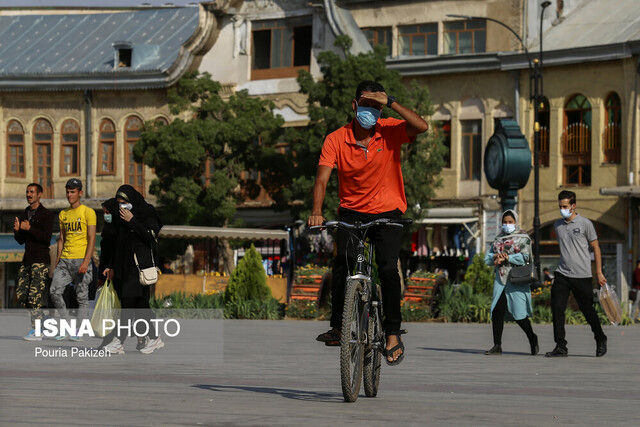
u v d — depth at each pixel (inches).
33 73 4355.3
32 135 4424.2
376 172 717.9
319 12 3976.4
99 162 4330.7
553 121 3631.9
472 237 3732.8
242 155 3622.0
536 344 1342.3
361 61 3312.0
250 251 2650.1
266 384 809.5
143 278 1149.7
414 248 3823.8
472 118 3767.2
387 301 724.7
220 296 2704.2
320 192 720.3
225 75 4160.9
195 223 3634.4
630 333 1926.7
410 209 3383.4
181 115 4180.6
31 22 4736.7
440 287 2527.1
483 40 3796.8
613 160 3523.6
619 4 3708.2
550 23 3732.8
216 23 4156.0
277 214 4072.3
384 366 1064.2
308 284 2544.3
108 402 653.9
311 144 3368.6
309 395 720.3
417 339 1680.6
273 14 4092.0
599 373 1003.9
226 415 588.4
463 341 1636.3
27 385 773.9
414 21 3895.2
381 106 713.0
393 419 582.9
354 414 605.0
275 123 3644.2
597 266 1321.4
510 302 1327.5
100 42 4520.2
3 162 4439.0
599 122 3540.8
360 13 3991.1
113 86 4261.8
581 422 581.3
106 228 1165.7
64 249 1387.8
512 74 3693.4
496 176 2404.0
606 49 3484.3
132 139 4288.9
